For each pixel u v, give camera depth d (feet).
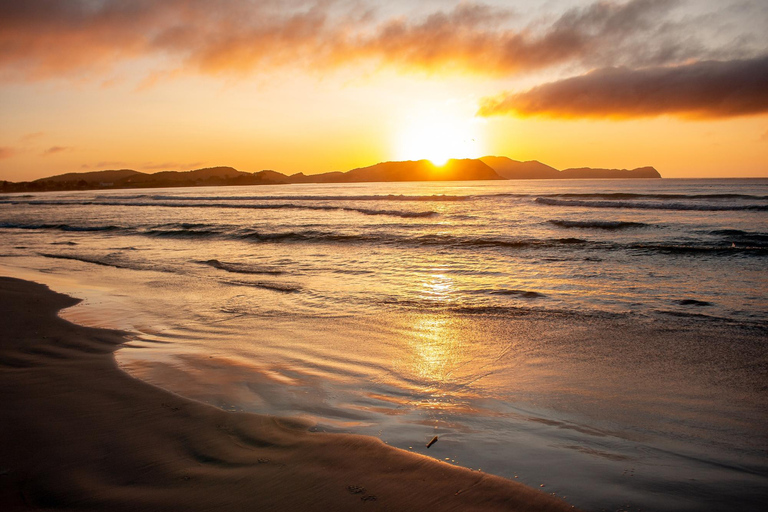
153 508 9.32
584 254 45.68
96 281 37.52
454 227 74.08
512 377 17.39
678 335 21.94
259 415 13.75
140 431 12.67
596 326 23.59
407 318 25.82
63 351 20.22
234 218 100.53
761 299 28.12
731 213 87.92
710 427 13.35
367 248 53.57
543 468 11.02
